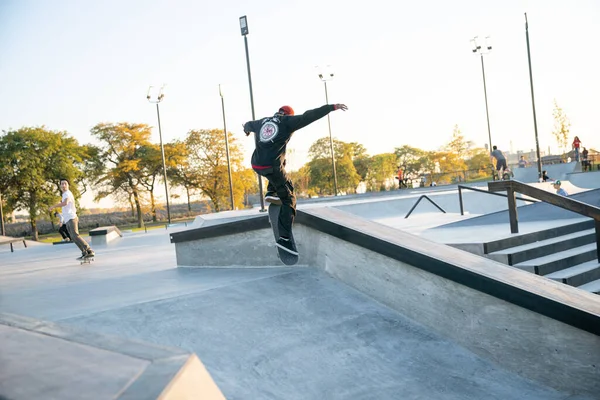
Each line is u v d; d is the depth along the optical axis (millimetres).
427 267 4699
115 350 1849
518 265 7121
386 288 5109
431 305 4777
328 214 6094
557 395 4020
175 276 6359
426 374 4129
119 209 55625
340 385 3770
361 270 5328
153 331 4129
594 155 32719
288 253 5055
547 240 8328
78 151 49594
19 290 6234
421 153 70938
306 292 5230
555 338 4086
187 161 54312
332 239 5629
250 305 4746
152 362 1715
